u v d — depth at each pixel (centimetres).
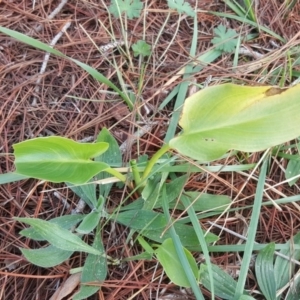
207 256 50
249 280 56
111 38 72
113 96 67
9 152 62
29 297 54
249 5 73
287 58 70
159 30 74
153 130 64
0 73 67
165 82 69
